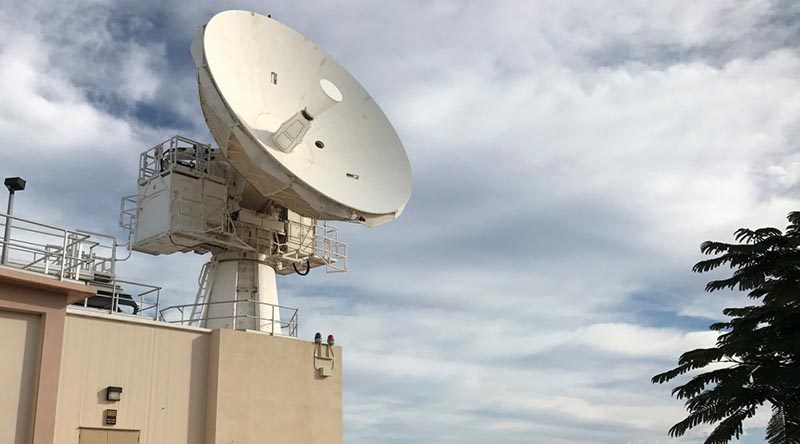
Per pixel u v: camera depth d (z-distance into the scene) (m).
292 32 33.09
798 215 15.23
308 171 30.39
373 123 34.22
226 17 30.39
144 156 31.91
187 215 30.38
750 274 14.98
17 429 20.58
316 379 29.77
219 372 26.66
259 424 27.38
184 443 25.67
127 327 25.00
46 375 21.14
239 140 27.38
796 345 14.77
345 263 34.28
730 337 15.73
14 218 21.38
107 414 23.84
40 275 21.14
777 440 14.57
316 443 29.06
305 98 32.66
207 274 32.66
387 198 31.92
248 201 32.53
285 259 33.19
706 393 15.38
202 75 28.05
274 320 29.86
